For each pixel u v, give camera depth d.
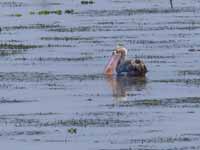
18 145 71.12
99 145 70.75
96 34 130.00
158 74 98.50
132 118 78.25
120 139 72.31
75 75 98.19
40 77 97.12
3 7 174.62
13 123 77.31
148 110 81.06
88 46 118.19
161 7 168.12
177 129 74.88
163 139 72.12
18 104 84.31
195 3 174.62
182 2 176.62
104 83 94.06
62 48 116.62
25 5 178.00
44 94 88.50
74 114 80.06
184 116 78.81
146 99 85.69
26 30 136.00
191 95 87.25
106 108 82.06
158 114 79.62
